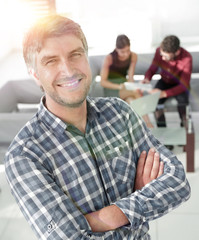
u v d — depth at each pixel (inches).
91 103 41.6
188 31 268.2
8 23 302.7
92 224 38.0
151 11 269.1
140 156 44.9
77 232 36.4
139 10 272.1
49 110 39.0
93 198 39.7
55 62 35.0
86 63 36.0
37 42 34.5
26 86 157.6
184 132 125.0
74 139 39.2
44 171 37.1
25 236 99.3
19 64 276.2
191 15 264.1
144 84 146.3
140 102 135.7
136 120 44.9
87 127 40.7
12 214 109.0
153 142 46.0
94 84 164.1
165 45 133.3
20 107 156.8
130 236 39.8
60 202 36.6
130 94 141.4
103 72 148.3
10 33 307.9
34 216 36.3
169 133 125.4
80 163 39.1
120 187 42.2
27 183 36.4
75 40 34.8
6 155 38.0
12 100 155.3
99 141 41.3
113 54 146.3
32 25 35.4
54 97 36.6
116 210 38.2
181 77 139.4
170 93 138.6
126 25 277.3
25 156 37.0
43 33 34.2
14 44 313.0
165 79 144.2
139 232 41.6
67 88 35.7
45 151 37.8
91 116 41.2
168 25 271.6
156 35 273.6
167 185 40.7
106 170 41.1
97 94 154.4
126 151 42.8
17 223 104.9
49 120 38.3
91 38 281.9
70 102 36.4
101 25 278.1
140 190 40.1
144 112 131.7
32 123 38.8
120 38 140.6
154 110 132.8
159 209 39.3
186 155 120.0
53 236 36.0
